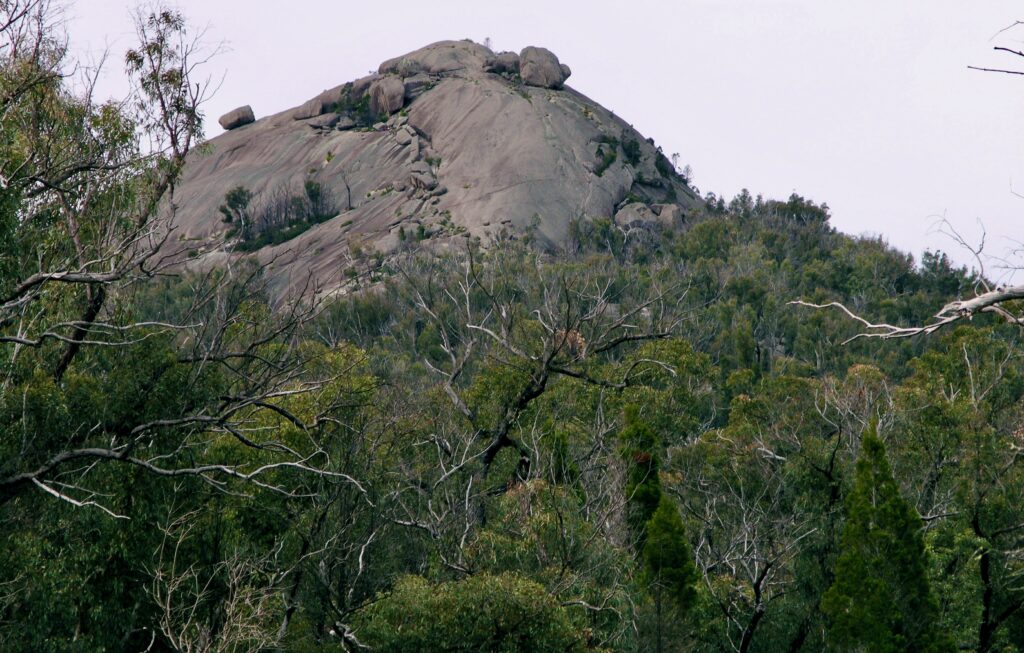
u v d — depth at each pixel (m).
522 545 64.50
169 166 62.09
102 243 53.94
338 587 64.94
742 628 79.38
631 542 78.12
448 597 56.88
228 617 54.69
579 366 111.25
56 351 55.97
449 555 65.94
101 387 54.22
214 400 56.75
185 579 58.44
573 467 82.69
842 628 75.12
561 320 86.81
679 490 97.94
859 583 75.00
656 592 71.25
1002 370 123.31
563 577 62.97
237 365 61.59
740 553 85.19
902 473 97.44
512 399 85.56
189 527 57.53
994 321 162.25
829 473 89.25
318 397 67.62
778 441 105.25
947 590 82.94
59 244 55.78
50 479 51.41
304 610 64.06
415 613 57.03
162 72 62.53
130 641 60.78
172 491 57.19
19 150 53.19
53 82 56.59
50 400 51.06
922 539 78.50
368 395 71.50
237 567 56.00
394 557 68.00
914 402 102.81
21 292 46.38
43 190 52.62
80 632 55.91
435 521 68.00
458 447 80.38
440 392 87.00
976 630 82.75
